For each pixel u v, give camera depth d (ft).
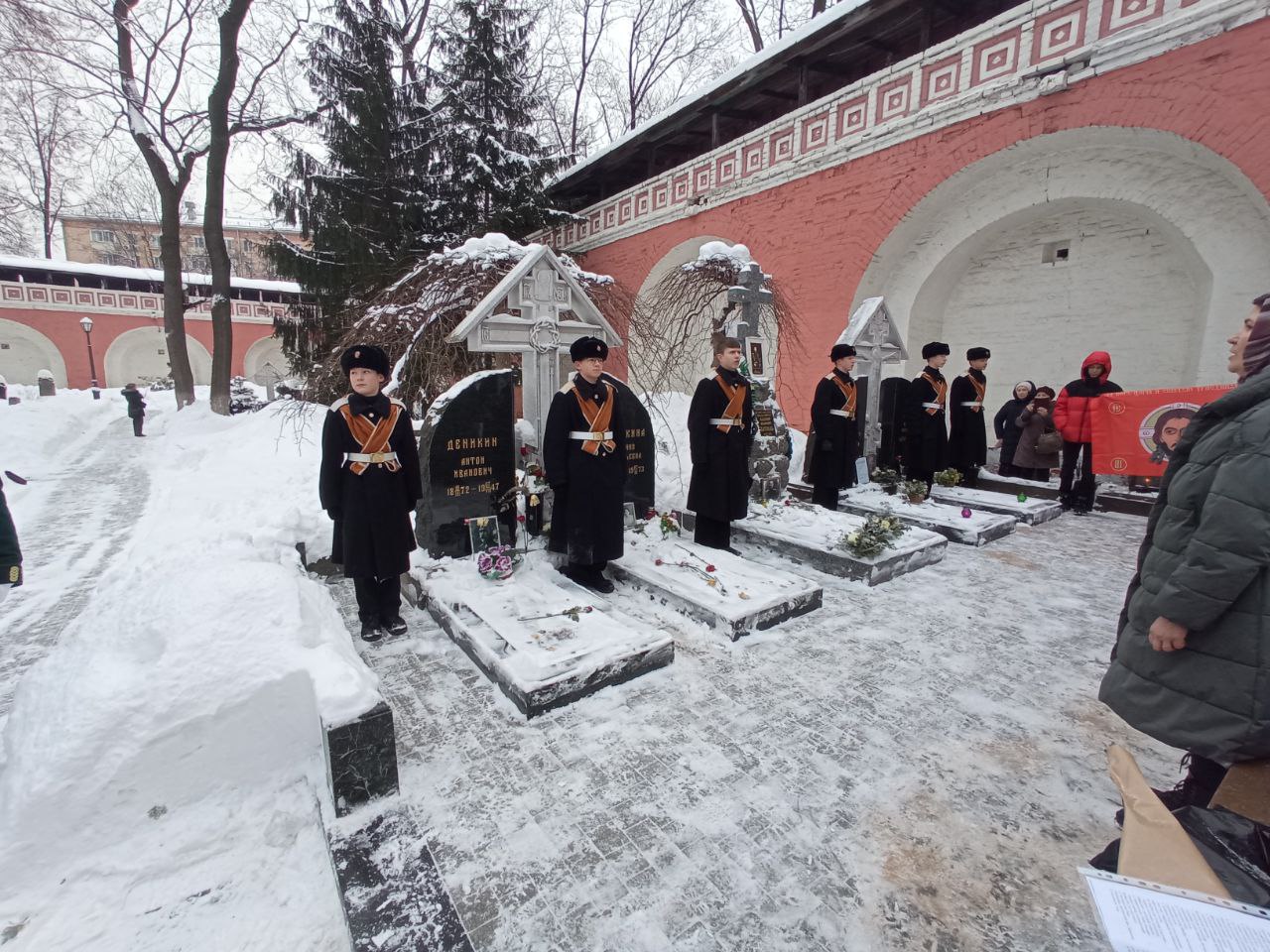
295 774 8.02
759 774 8.03
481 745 8.63
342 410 11.36
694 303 27.76
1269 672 5.32
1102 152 24.09
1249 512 5.15
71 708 7.25
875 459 25.02
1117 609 13.65
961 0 27.73
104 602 9.46
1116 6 21.40
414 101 42.93
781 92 36.78
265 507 19.51
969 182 27.66
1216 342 22.40
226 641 8.03
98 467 36.91
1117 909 3.56
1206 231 22.20
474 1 42.06
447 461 14.69
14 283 89.04
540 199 43.57
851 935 5.74
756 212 35.47
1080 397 22.45
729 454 16.22
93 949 5.77
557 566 15.15
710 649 11.56
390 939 5.51
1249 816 5.44
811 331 33.22
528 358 16.25
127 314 96.22
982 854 6.71
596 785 7.79
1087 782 7.89
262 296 104.01
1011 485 25.57
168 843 6.95
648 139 42.55
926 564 16.61
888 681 10.42
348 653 8.93
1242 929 3.41
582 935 5.70
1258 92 18.65
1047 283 29.32
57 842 6.64
